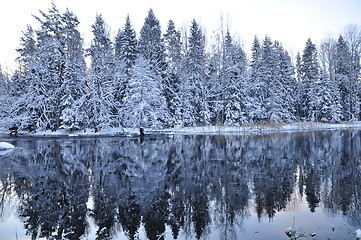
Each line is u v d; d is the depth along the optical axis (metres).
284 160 13.38
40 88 32.38
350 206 6.78
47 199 8.15
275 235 5.23
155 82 32.09
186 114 37.09
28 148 19.95
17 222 6.46
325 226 5.58
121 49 37.66
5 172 11.92
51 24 34.28
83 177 10.84
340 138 22.88
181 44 42.59
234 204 7.22
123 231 5.81
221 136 27.55
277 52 47.47
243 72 44.91
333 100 43.06
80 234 5.72
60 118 30.34
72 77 31.55
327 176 9.94
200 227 5.81
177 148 18.88
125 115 32.56
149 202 7.63
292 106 46.09
